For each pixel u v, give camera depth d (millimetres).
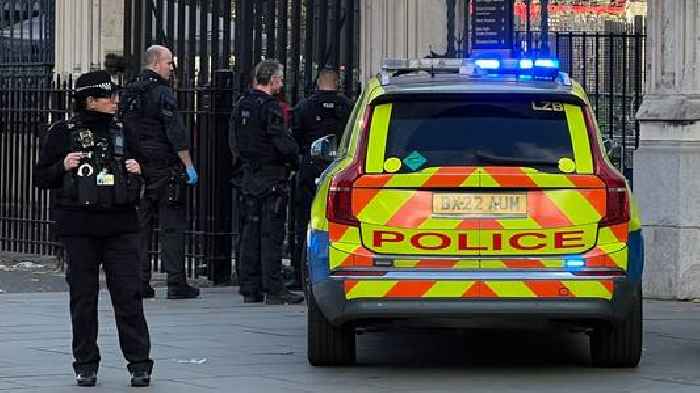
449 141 24844
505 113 25125
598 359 26016
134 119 37188
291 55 41562
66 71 49594
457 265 24422
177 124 36938
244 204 36875
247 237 36781
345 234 24703
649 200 36969
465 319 24531
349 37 40656
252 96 35844
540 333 31047
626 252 24516
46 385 24250
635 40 42156
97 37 49000
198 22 45719
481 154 24641
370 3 41156
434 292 24312
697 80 36656
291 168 36250
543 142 24844
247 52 42406
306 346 29016
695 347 28828
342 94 38250
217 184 41281
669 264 36719
